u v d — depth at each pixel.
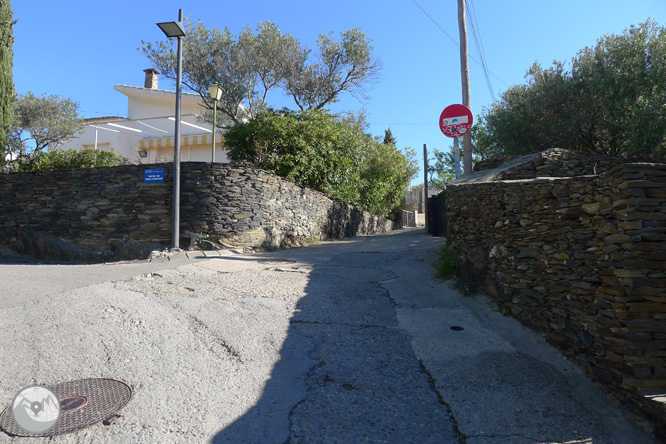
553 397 3.24
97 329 4.13
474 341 4.23
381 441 2.72
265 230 10.42
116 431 2.66
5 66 14.36
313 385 3.40
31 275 6.23
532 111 13.03
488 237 5.60
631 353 3.01
